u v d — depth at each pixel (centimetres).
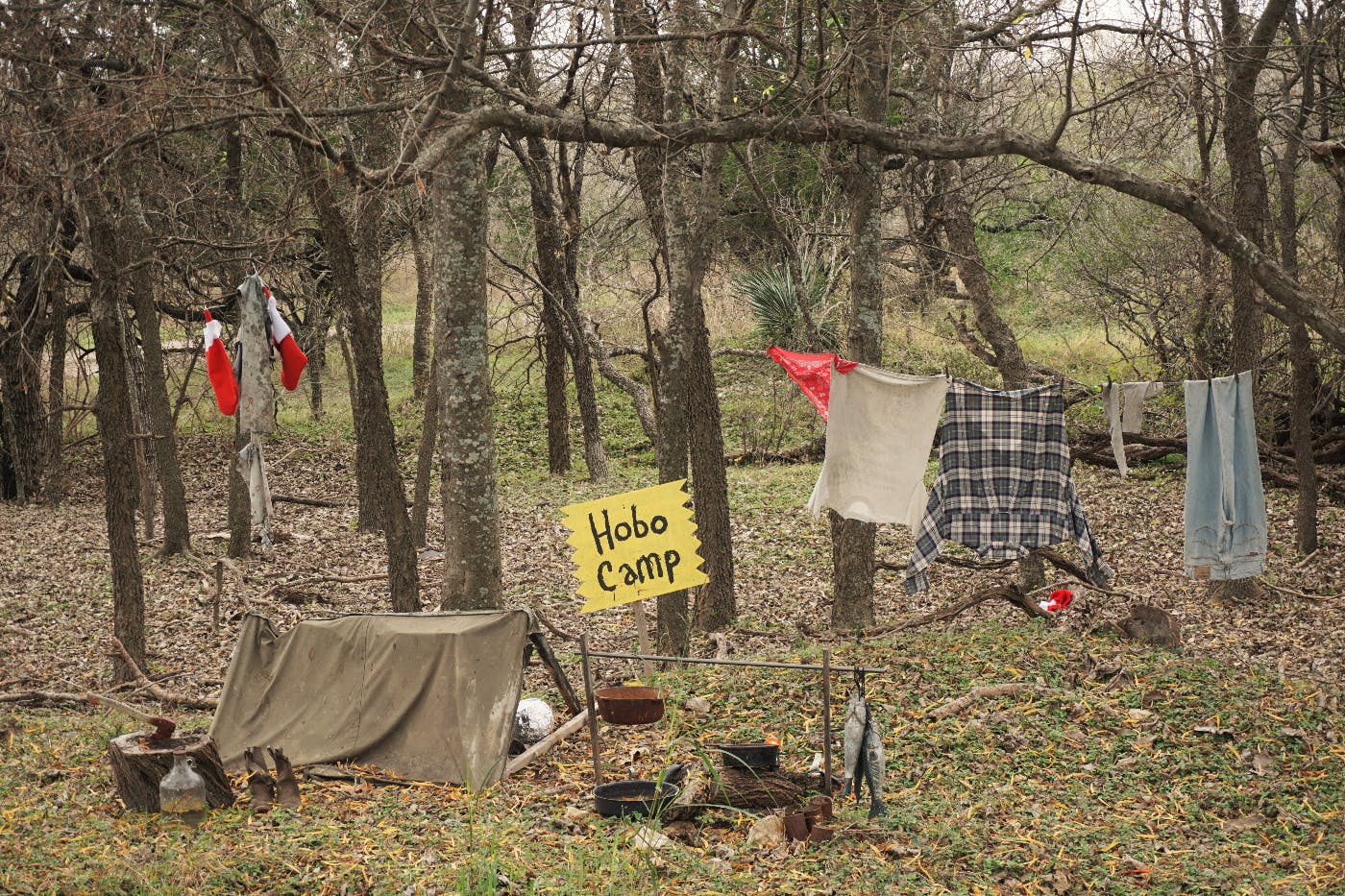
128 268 1040
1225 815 692
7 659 1193
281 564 1656
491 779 719
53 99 783
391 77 845
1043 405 887
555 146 2236
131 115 730
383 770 747
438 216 945
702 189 1076
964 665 930
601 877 566
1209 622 1209
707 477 1231
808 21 1078
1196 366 1889
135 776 651
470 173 930
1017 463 889
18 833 607
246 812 662
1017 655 952
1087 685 890
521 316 3173
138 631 1038
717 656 1116
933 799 698
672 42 1036
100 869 554
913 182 1652
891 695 870
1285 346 1714
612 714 700
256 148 1519
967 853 622
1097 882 589
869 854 616
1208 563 951
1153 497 1741
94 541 1803
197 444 2531
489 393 971
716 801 665
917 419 893
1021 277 2708
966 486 895
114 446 1017
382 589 1518
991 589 1115
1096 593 1290
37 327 1666
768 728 815
